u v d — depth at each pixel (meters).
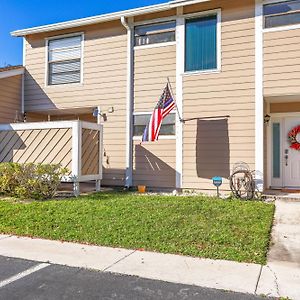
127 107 11.83
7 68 12.94
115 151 11.98
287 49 9.76
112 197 9.51
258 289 3.96
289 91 9.68
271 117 11.55
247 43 10.22
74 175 10.01
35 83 13.41
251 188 9.59
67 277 4.35
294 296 3.78
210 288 4.00
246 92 10.20
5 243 5.88
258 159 10.02
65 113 14.00
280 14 9.91
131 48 11.85
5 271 4.57
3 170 9.76
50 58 13.24
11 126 11.01
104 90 12.26
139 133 11.66
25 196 9.48
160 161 11.29
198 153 10.74
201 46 10.85
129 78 11.83
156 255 5.20
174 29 11.26
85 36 12.66
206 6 10.73
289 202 9.00
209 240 5.74
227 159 10.37
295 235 6.19
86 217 7.17
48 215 7.41
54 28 12.81
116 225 6.61
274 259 5.02
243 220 6.85
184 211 7.55
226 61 10.45
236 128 10.29
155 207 7.93
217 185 9.91
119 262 4.90
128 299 3.71
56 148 10.35
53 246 5.70
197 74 10.82
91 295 3.81
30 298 3.73
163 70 11.34
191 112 10.87
